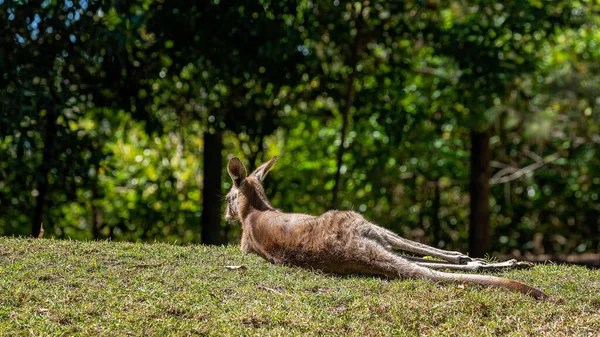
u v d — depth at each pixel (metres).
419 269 7.64
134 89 14.16
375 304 6.86
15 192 14.60
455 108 17.36
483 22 16.42
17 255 8.23
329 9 15.38
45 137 13.33
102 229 17.81
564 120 16.78
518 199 20.22
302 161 18.75
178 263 8.33
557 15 15.36
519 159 20.08
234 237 18.28
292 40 13.75
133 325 6.32
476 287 7.31
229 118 14.84
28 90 12.33
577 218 20.16
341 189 18.73
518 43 16.58
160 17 13.29
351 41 15.57
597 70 16.73
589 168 18.92
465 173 19.05
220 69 13.92
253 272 8.02
